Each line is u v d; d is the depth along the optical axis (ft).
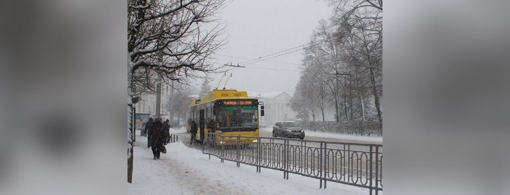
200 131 78.54
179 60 28.71
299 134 89.30
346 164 23.43
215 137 43.62
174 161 42.63
